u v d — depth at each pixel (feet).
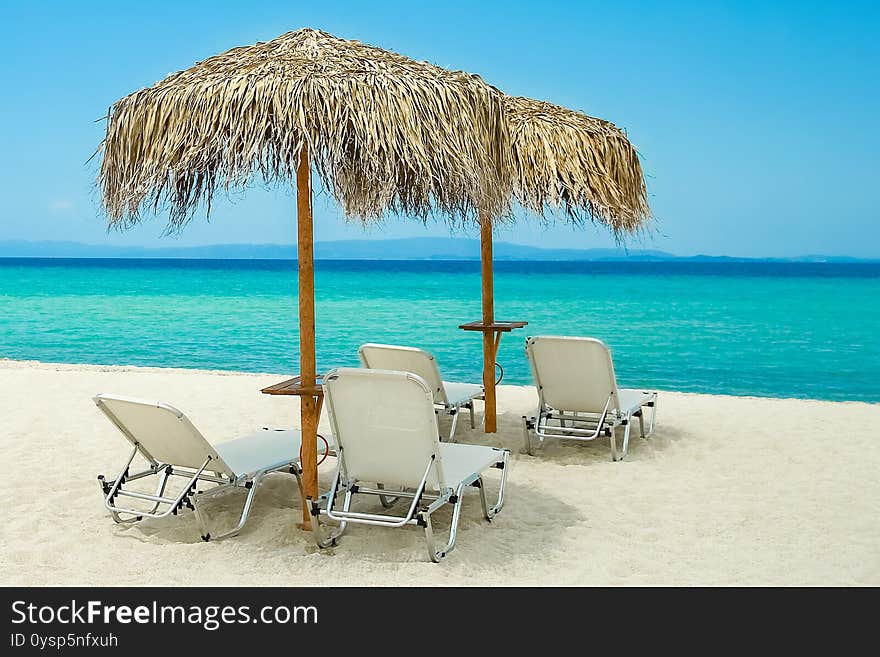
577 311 95.40
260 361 51.75
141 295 121.90
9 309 94.84
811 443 21.45
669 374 47.16
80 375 33.12
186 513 15.60
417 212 18.76
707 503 16.33
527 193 19.38
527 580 12.53
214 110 11.90
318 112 11.78
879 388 42.47
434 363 19.75
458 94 13.05
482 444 21.39
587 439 19.44
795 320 83.56
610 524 15.05
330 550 13.53
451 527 13.39
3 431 22.70
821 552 13.61
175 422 12.89
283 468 15.06
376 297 118.52
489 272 22.35
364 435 12.96
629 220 20.17
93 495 16.80
